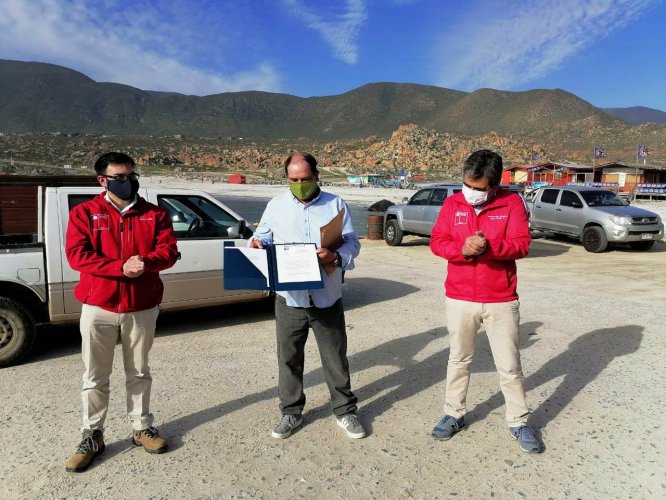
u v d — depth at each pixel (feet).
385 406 12.50
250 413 12.19
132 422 10.50
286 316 10.83
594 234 42.11
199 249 19.17
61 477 9.53
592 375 14.30
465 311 10.47
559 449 10.44
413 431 11.22
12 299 15.48
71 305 16.74
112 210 9.73
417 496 8.94
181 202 19.71
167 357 16.29
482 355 16.08
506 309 10.30
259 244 10.43
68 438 11.03
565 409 12.24
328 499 8.86
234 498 8.89
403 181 273.95
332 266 10.64
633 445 10.58
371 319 20.80
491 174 9.84
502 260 10.22
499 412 12.05
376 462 10.02
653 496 8.91
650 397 12.84
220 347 17.31
